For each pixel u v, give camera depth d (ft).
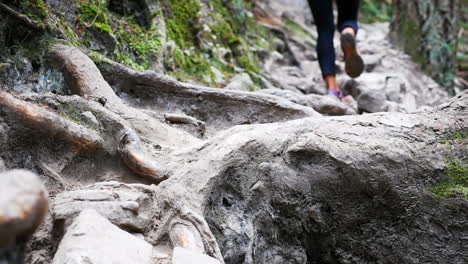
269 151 7.18
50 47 8.71
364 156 7.22
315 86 17.39
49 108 7.13
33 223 3.61
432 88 20.93
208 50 15.28
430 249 7.35
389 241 7.50
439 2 22.72
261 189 7.06
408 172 7.27
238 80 13.71
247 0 22.45
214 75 14.19
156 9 13.21
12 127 6.54
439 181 7.29
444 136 7.47
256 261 7.00
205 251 5.89
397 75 17.99
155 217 6.19
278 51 20.06
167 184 6.46
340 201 7.43
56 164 6.75
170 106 9.66
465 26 37.52
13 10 8.43
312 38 23.13
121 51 11.18
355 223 7.52
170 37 13.96
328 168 7.26
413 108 16.90
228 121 9.78
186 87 9.70
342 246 7.66
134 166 6.88
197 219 6.07
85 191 5.98
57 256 4.89
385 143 7.32
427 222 7.34
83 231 5.04
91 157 7.04
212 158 6.79
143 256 5.12
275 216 7.22
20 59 8.39
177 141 7.95
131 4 13.00
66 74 8.50
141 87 9.57
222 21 17.51
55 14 9.97
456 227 7.27
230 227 6.70
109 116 7.37
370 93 15.79
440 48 22.68
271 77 17.06
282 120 9.81
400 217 7.41
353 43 13.60
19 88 8.21
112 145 7.21
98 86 8.35
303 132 7.48
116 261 4.83
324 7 13.88
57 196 6.01
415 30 22.98
